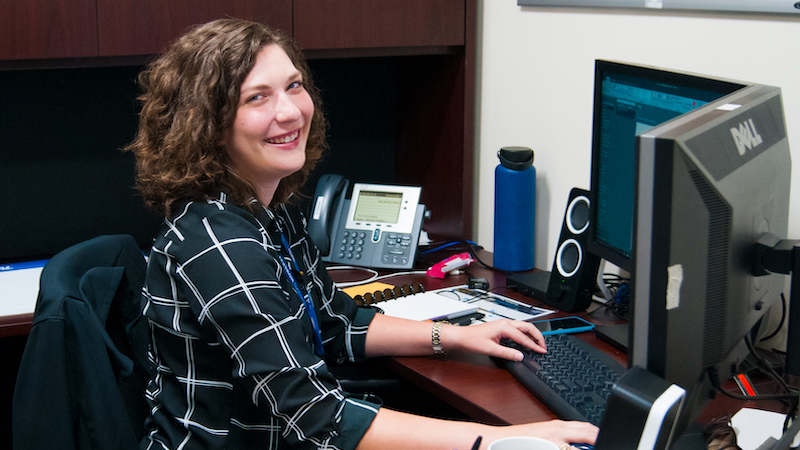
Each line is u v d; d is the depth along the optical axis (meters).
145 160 1.17
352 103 2.32
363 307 1.46
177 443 1.13
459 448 0.98
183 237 1.07
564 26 1.76
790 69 1.28
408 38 1.95
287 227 1.34
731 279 0.74
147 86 1.27
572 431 0.96
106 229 2.11
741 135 0.76
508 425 1.06
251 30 1.15
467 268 1.91
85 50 1.65
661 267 0.64
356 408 1.05
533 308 1.57
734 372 0.82
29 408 1.00
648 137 0.63
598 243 1.45
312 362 1.06
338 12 1.86
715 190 0.67
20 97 1.95
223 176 1.14
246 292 1.03
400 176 2.40
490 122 2.07
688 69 1.47
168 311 1.10
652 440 0.61
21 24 1.59
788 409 1.04
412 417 1.04
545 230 1.90
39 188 2.02
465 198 2.11
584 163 1.75
